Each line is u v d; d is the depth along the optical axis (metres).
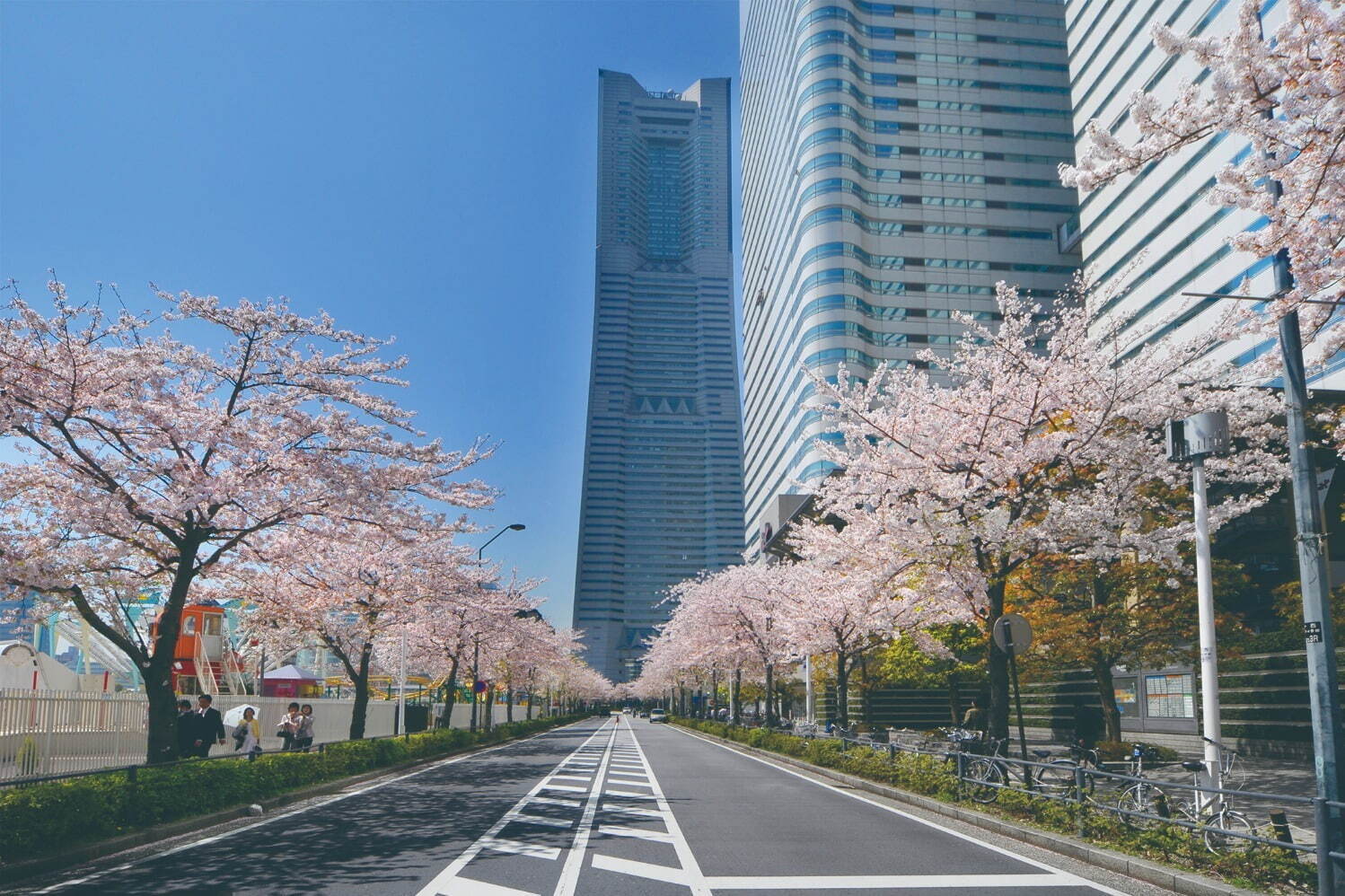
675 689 103.12
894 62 97.19
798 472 92.75
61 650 39.66
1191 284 57.09
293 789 16.84
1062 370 15.70
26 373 13.26
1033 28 100.25
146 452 15.19
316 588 25.81
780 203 109.44
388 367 17.31
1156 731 30.97
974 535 15.67
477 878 9.09
